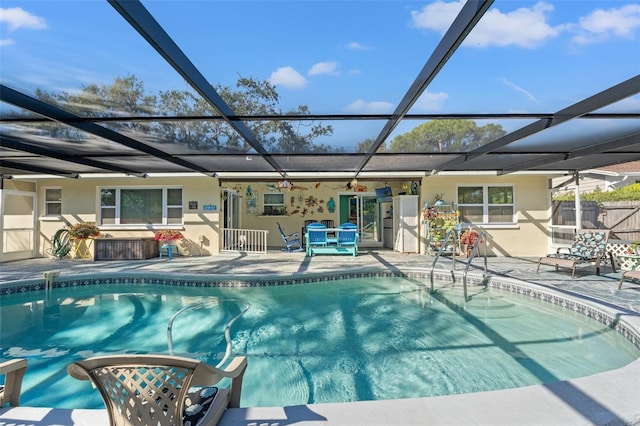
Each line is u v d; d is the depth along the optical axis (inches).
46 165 326.3
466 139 215.2
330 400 126.3
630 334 159.9
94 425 78.4
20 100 139.5
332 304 251.0
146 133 196.4
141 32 94.0
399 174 431.2
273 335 193.3
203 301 261.0
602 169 476.7
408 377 142.3
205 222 443.2
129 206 446.9
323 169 338.6
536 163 301.6
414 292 280.2
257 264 353.7
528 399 82.7
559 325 199.8
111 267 339.9
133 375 66.2
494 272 303.6
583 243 307.0
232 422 77.1
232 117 167.5
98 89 136.2
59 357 165.3
